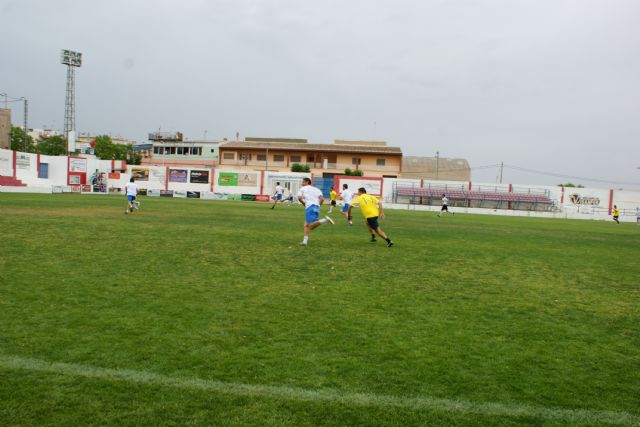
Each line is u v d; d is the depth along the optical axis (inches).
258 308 249.9
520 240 724.0
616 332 233.0
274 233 636.7
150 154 3233.3
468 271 395.2
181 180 2340.1
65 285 282.5
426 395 154.5
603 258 536.1
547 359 190.9
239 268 361.7
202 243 497.0
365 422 136.2
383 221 1059.9
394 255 472.1
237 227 706.8
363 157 2768.2
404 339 208.4
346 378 164.9
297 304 261.1
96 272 323.6
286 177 2322.8
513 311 265.7
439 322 237.5
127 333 202.1
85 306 240.1
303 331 214.1
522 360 188.7
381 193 2297.0
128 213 900.6
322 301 270.2
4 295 254.5
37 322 212.1
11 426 126.6
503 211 2177.7
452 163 3253.0
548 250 597.3
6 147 2704.2
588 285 356.2
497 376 171.8
